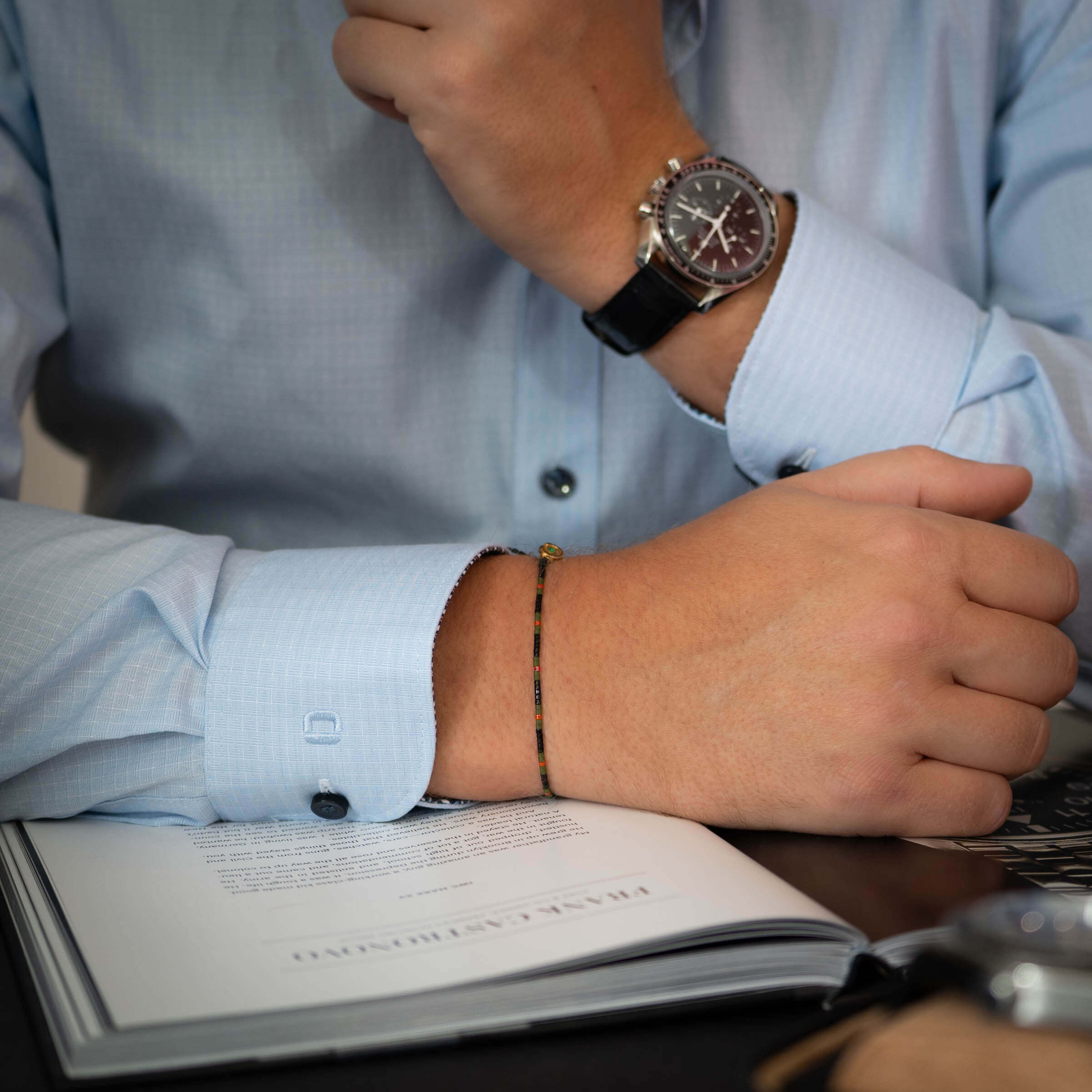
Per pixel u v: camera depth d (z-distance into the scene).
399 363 0.89
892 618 0.48
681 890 0.39
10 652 0.50
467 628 0.54
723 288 0.67
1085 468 0.65
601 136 0.65
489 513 0.95
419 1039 0.33
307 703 0.50
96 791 0.51
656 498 0.95
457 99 0.61
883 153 0.94
